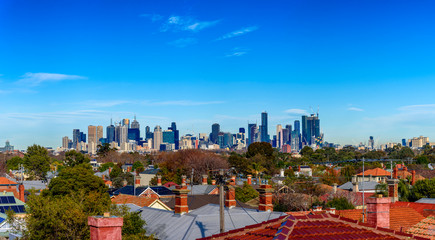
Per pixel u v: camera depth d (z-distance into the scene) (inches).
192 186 3449.8
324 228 782.5
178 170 5885.8
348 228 793.6
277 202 2851.9
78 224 1283.2
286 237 714.8
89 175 2940.5
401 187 2935.5
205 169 5915.4
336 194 3038.9
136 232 1321.4
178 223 1360.7
